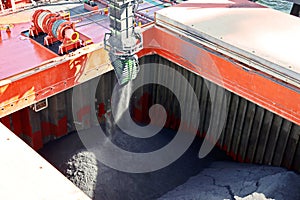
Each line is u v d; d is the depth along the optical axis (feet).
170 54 44.50
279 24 41.88
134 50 37.52
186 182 44.06
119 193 41.88
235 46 37.81
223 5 45.80
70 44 39.22
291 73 34.81
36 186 25.30
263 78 36.96
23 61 38.14
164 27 43.42
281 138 42.88
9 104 35.86
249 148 46.09
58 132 45.96
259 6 45.85
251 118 44.21
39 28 41.81
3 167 26.66
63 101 44.45
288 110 36.63
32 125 43.16
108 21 45.85
